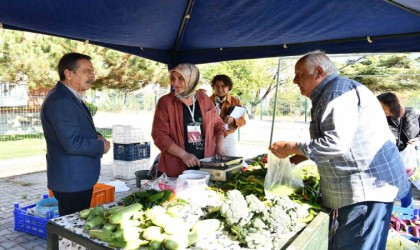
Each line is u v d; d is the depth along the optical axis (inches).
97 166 105.5
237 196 66.7
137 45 181.0
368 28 144.6
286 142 79.0
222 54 199.0
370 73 652.1
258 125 617.3
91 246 58.6
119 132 261.3
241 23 146.9
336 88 71.9
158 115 109.9
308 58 77.4
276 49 186.2
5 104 391.2
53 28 134.1
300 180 88.1
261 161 119.6
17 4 102.9
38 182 252.8
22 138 420.2
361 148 73.0
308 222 69.8
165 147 104.0
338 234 79.5
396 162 77.8
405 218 135.0
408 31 147.2
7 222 166.7
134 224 61.7
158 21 142.3
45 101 97.3
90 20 126.6
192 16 145.4
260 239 56.4
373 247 76.3
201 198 79.2
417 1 99.0
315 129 78.0
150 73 493.7
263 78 734.5
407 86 636.7
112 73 480.7
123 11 122.0
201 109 112.9
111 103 665.6
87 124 101.4
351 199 75.2
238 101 176.9
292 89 735.7
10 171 291.6
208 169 97.5
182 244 54.2
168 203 74.7
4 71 407.5
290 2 119.6
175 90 110.2
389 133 78.7
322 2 117.1
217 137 120.0
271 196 80.9
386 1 110.8
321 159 71.1
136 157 267.7
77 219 68.5
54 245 66.6
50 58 415.2
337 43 170.2
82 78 98.6
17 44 393.7
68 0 104.7
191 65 109.7
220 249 56.2
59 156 97.3
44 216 148.4
